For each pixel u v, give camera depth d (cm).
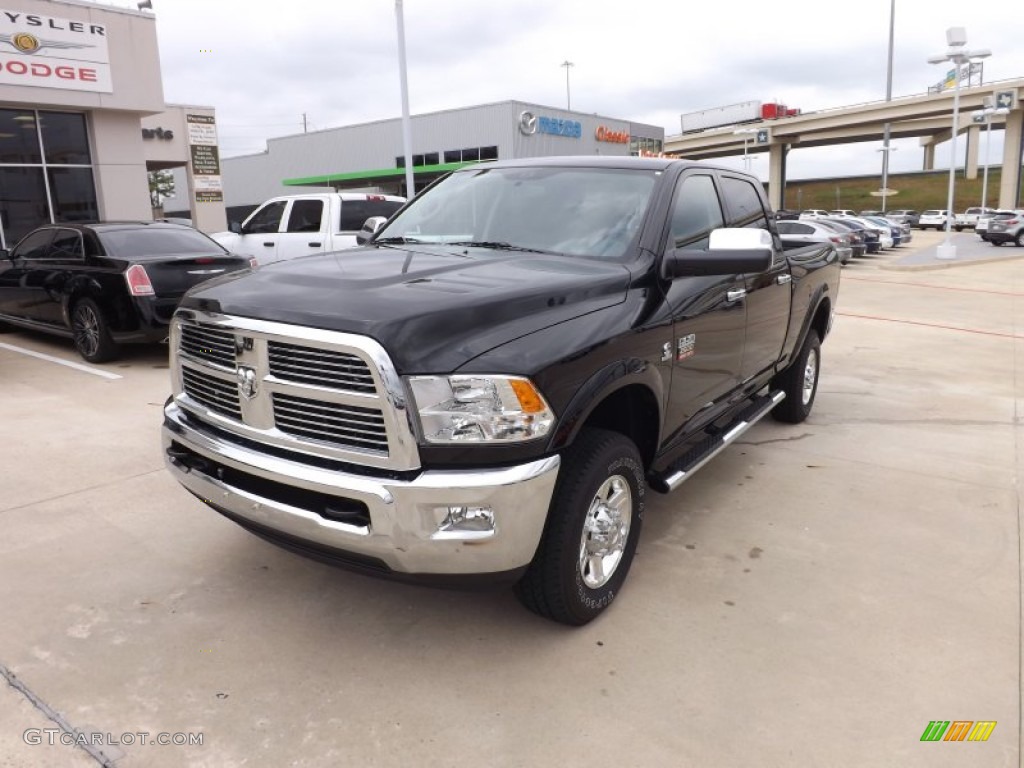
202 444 302
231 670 285
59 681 276
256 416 283
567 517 286
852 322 1180
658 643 305
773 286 477
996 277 2005
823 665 291
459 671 286
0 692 270
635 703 269
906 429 601
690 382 374
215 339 299
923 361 877
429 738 251
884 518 427
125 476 471
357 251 379
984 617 326
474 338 264
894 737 253
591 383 285
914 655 298
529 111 3759
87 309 783
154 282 752
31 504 429
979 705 269
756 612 328
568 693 274
